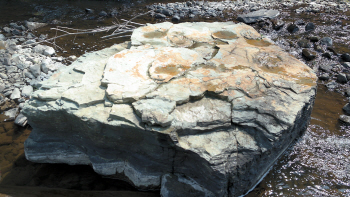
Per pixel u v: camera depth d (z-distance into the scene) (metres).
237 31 4.94
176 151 2.99
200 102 3.26
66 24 7.59
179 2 9.30
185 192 3.09
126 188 3.42
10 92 4.85
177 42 4.51
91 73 3.72
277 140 3.10
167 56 3.96
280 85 3.56
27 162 3.68
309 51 6.05
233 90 3.39
